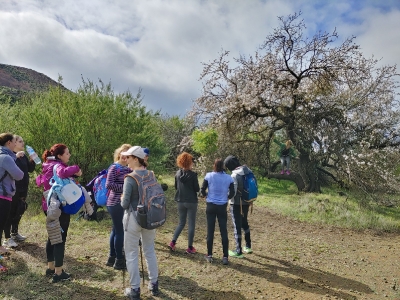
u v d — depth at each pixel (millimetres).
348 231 8695
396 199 13234
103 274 4539
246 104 14617
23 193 5406
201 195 5422
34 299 3695
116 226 4586
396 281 5285
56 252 4117
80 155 9406
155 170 11398
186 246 6258
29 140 9141
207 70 16250
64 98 9953
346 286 4945
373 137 14016
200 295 4223
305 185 15625
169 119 23391
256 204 11648
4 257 4797
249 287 4621
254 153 17281
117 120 9938
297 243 7180
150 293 4098
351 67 14141
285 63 15008
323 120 14969
